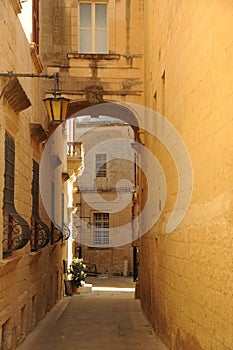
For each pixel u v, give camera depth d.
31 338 12.91
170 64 11.47
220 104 7.11
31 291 13.38
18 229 10.53
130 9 18.00
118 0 17.97
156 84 14.22
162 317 12.44
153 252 14.44
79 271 25.66
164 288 12.14
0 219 9.32
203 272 8.13
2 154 9.52
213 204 7.50
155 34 14.43
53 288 19.05
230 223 6.64
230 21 6.60
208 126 7.82
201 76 8.28
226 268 6.84
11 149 10.61
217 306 7.28
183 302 9.75
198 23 8.48
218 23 7.18
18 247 9.88
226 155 6.82
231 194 6.59
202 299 8.19
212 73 7.54
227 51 6.74
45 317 16.28
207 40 7.84
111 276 39.00
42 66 15.92
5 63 9.88
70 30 17.81
